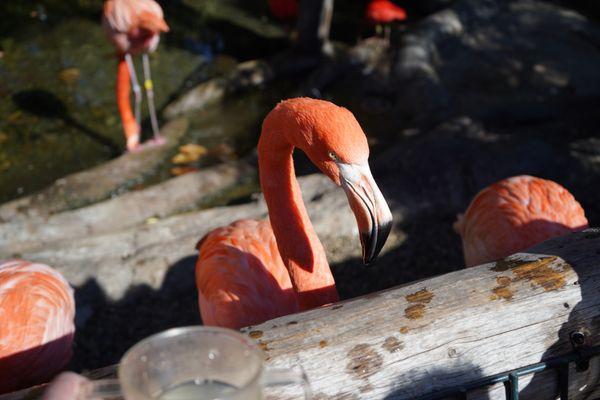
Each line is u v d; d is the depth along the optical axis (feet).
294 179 7.30
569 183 13.70
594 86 18.07
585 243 5.57
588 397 5.56
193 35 20.89
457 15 20.67
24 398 4.67
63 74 18.81
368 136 16.42
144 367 3.14
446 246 12.72
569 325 5.18
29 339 7.70
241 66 18.89
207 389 3.16
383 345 4.84
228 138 16.67
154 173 15.30
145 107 17.79
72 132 16.70
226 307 8.21
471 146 14.43
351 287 12.05
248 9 22.36
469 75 18.69
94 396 3.50
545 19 21.18
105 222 13.37
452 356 4.95
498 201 9.37
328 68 18.62
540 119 16.43
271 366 4.66
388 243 12.82
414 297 5.10
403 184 13.64
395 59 18.88
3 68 18.99
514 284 5.19
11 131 16.67
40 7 21.88
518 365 5.12
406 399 4.81
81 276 11.82
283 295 8.44
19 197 14.74
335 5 22.86
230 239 8.92
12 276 8.13
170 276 12.07
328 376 4.72
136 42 14.88
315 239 7.34
